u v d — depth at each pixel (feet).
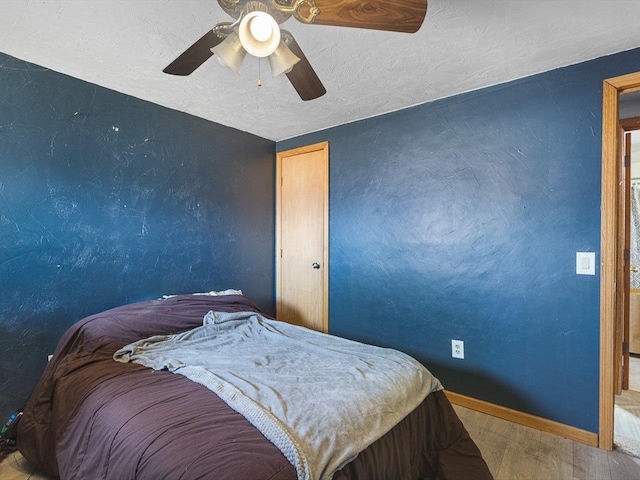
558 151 6.61
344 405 4.10
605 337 6.15
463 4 4.79
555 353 6.66
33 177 6.56
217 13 5.03
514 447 6.22
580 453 6.02
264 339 6.79
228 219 10.19
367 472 3.73
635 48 5.89
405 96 7.92
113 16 5.10
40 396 5.68
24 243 6.45
